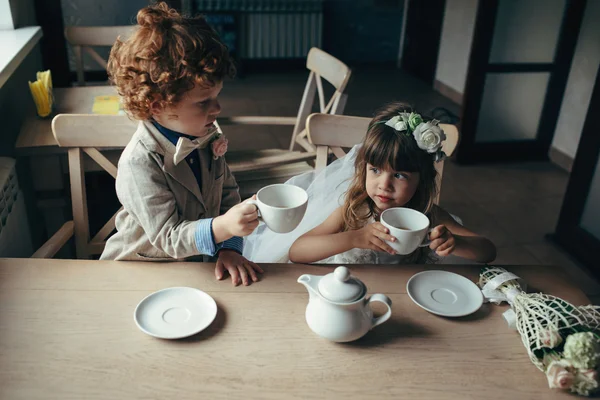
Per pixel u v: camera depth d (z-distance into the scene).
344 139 1.61
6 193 1.78
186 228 1.05
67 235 1.44
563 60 3.50
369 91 5.04
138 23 0.99
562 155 3.65
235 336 0.95
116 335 0.94
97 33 2.80
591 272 2.52
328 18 5.66
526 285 1.10
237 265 1.13
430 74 5.30
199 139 1.10
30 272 1.09
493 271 1.12
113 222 1.53
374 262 1.43
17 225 1.86
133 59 0.96
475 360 0.92
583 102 3.43
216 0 5.16
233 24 5.25
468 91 3.49
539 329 0.89
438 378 0.88
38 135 1.95
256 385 0.84
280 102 4.66
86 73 4.46
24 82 2.54
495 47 3.46
